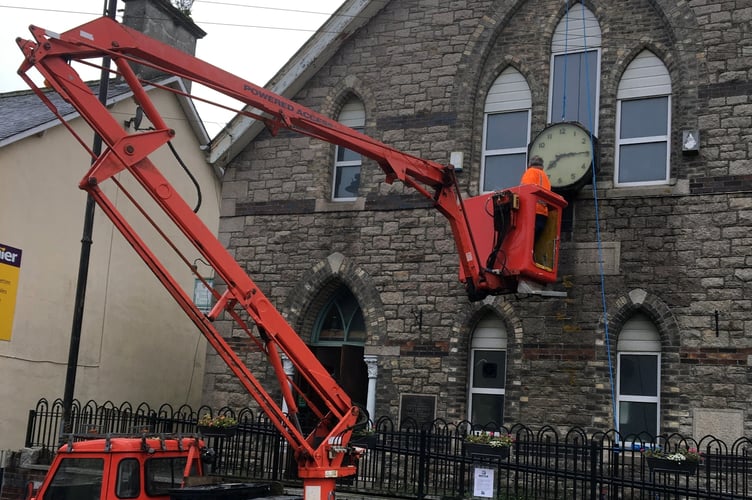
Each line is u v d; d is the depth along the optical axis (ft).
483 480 47.42
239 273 36.73
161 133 35.22
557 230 45.34
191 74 35.47
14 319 63.93
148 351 77.46
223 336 63.67
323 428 38.45
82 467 34.32
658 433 51.49
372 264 60.13
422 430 49.32
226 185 66.03
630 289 53.01
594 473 45.60
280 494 38.24
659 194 53.42
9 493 54.13
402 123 61.36
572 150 54.49
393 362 58.03
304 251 62.49
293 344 37.65
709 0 54.29
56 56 33.17
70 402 53.78
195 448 37.09
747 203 51.39
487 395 56.44
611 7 57.26
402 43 62.54
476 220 45.83
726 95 52.95
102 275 72.74
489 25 60.08
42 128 66.13
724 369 50.11
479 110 59.98
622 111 56.34
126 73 34.83
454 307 57.16
